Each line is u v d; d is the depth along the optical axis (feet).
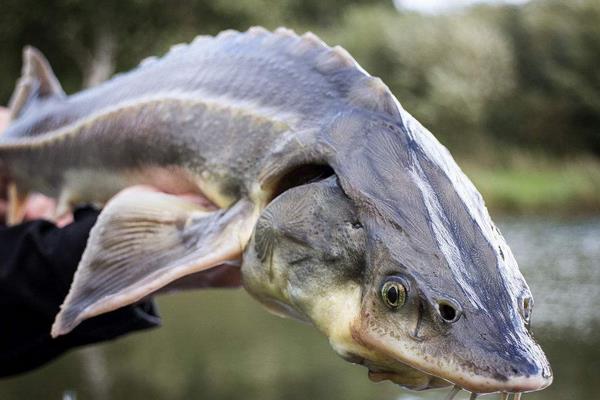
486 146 31.65
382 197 2.80
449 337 2.67
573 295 11.88
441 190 2.82
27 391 7.64
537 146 33.09
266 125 3.05
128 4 25.85
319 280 2.82
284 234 2.88
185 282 3.26
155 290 3.10
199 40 3.42
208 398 7.25
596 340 9.12
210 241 3.02
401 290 2.72
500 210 24.58
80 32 26.40
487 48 32.73
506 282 2.73
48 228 3.48
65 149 3.69
